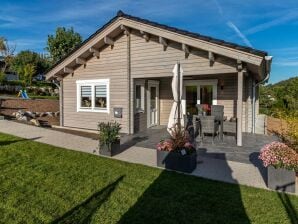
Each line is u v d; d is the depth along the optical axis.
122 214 3.94
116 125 8.00
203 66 9.51
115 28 10.95
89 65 12.52
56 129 12.60
